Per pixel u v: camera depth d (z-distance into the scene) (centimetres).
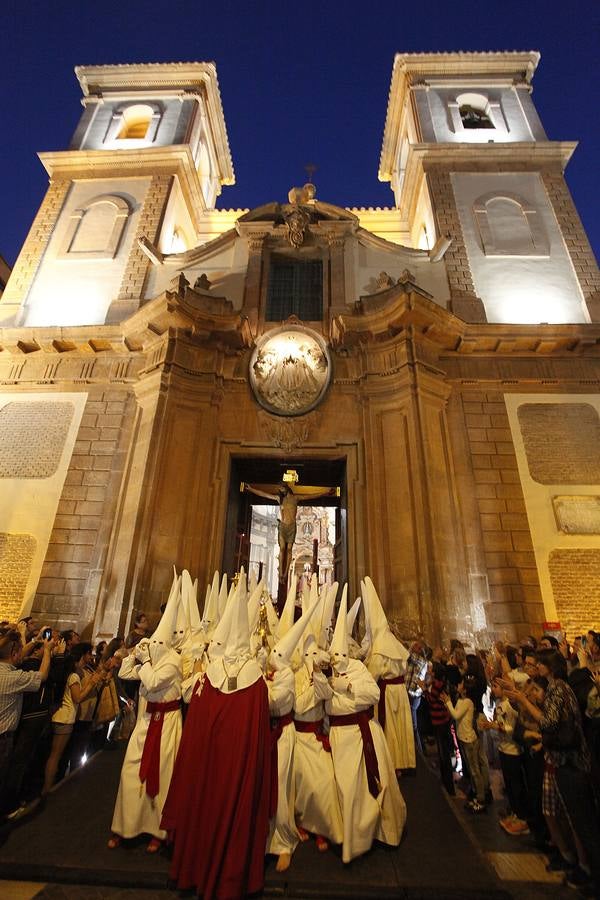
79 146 1791
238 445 1163
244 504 1331
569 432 1175
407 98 1948
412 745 536
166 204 1582
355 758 386
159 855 370
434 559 970
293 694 394
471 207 1542
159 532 1023
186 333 1206
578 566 1041
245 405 1205
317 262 1468
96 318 1372
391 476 1096
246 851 325
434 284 1388
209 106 2055
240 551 1261
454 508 1077
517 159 1633
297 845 384
